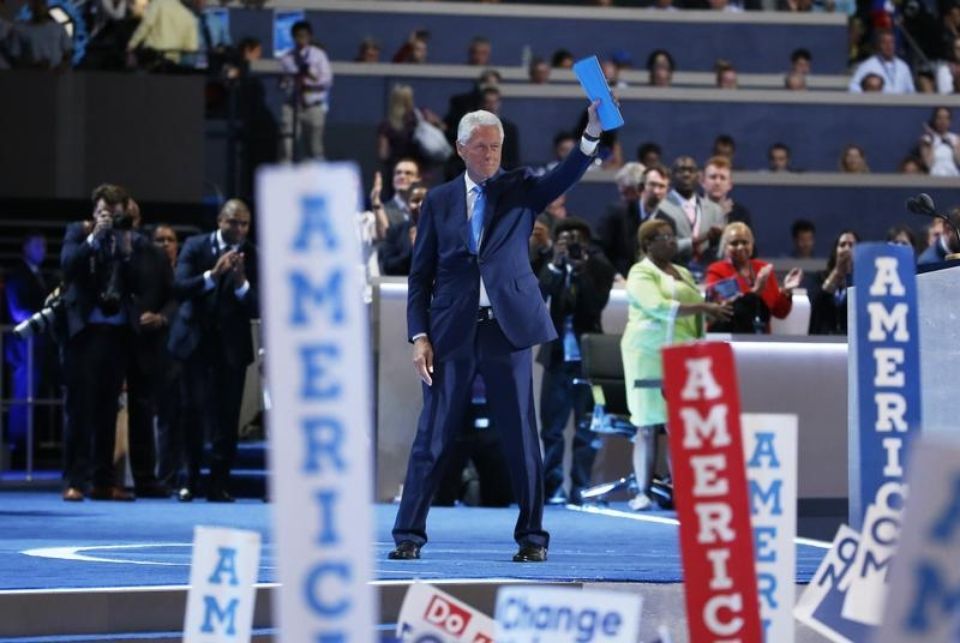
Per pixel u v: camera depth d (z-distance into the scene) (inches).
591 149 357.1
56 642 264.4
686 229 658.2
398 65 971.3
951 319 296.4
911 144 999.0
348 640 98.0
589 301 605.0
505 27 1040.8
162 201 900.0
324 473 97.0
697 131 979.3
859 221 948.0
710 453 127.0
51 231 878.4
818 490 606.2
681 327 562.6
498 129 360.5
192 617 148.5
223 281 612.7
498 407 358.3
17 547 389.7
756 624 128.0
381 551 386.3
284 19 1016.2
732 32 1055.0
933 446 92.9
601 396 585.6
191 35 932.0
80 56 931.3
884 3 1085.1
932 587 92.7
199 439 622.8
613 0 1093.1
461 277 359.6
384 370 616.7
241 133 929.5
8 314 712.4
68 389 605.9
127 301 614.5
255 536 147.9
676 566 340.5
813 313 640.4
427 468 364.5
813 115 990.4
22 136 887.7
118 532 447.2
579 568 333.1
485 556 372.2
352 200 96.1
